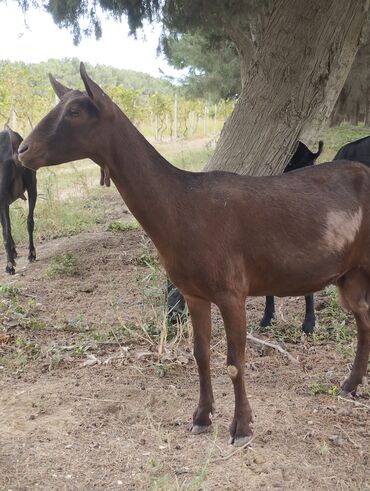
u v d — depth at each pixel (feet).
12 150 26.94
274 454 12.40
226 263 12.36
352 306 14.64
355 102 68.28
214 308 21.53
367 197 13.74
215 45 33.55
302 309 21.66
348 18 20.27
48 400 14.96
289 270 12.94
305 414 14.03
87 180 53.93
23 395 15.28
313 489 11.30
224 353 17.74
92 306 22.27
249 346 18.25
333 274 13.55
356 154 20.85
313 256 13.00
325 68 20.43
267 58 20.53
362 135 62.85
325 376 16.05
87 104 12.16
